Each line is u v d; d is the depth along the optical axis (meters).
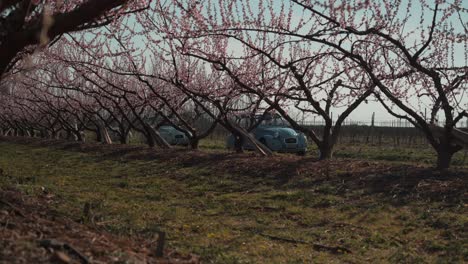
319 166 11.57
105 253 4.27
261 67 14.41
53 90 26.45
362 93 13.54
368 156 20.56
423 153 21.52
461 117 10.27
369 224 7.62
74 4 8.40
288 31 10.84
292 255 6.05
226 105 16.73
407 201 8.57
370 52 12.38
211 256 5.56
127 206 8.60
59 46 18.75
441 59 11.61
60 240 4.38
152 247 5.31
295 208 8.66
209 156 14.73
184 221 7.68
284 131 21.27
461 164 17.28
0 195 6.70
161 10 12.74
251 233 7.10
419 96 11.84
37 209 6.33
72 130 27.73
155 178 12.50
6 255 3.58
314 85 14.09
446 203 8.25
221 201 9.45
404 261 5.88
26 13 5.56
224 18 12.79
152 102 19.88
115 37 15.40
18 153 20.50
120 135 23.16
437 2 9.70
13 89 28.05
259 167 12.26
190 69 17.00
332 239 6.87
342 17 10.48
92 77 21.08
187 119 23.14
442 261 5.85
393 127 31.48
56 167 15.08
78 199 8.69
